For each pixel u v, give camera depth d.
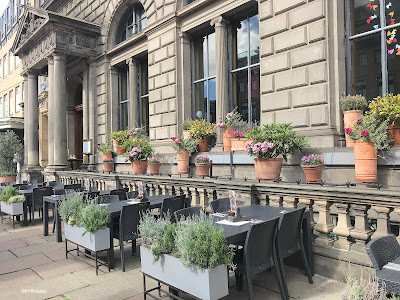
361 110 6.68
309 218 4.59
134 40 14.05
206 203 6.85
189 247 3.31
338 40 7.48
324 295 3.98
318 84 7.54
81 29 15.58
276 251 3.94
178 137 11.01
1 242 7.00
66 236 5.72
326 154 6.70
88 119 16.83
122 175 9.88
